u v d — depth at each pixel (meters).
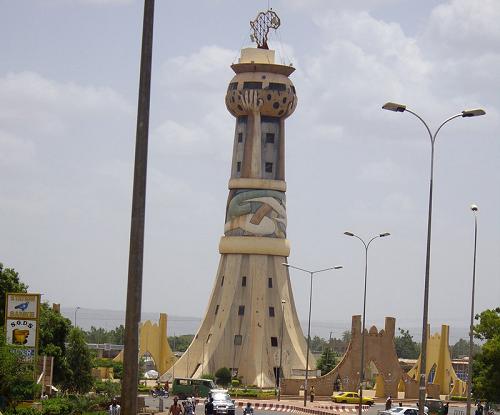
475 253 94.25
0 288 118.19
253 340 197.50
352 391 177.75
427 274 73.56
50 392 110.56
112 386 136.12
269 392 174.50
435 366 192.75
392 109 75.50
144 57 33.31
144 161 33.06
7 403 82.06
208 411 101.25
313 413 129.62
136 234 32.88
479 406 115.50
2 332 82.06
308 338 148.25
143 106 33.19
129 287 32.84
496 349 108.31
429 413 123.94
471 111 75.00
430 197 74.88
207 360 197.50
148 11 33.38
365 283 120.00
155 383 194.75
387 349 181.12
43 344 128.00
